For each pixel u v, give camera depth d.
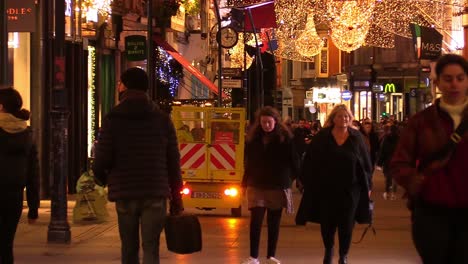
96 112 53.62
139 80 16.19
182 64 69.31
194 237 15.94
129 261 16.19
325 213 21.23
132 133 15.86
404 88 124.75
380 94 127.06
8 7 34.66
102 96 56.06
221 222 35.19
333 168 21.03
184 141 37.78
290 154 22.97
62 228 27.27
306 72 176.50
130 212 15.91
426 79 112.25
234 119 37.91
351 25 91.38
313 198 21.39
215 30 103.19
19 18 34.72
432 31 76.00
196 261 23.81
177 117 38.06
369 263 23.64
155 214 15.87
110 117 16.03
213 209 40.78
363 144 21.41
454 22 93.00
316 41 116.88
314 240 28.89
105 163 16.00
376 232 31.39
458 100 12.23
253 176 22.97
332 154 21.06
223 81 71.19
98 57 53.78
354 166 21.08
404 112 123.69
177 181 16.33
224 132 37.81
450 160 11.99
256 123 23.05
